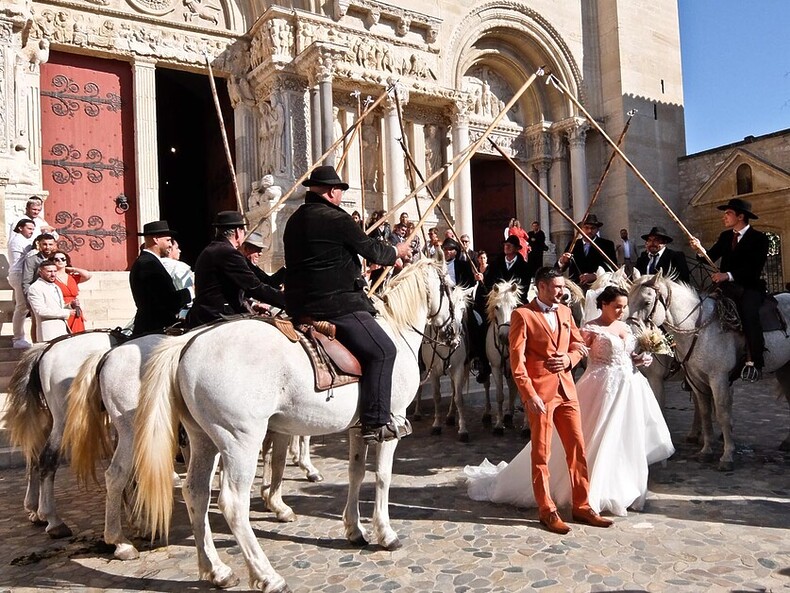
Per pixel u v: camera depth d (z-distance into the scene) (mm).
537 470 4949
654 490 5777
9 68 10977
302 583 4062
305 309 4246
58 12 12680
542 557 4316
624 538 4617
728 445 6430
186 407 4027
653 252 9375
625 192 19625
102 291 11953
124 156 13867
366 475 6750
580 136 19406
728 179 19094
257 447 3910
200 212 18641
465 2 17344
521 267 10570
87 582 4203
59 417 5090
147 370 3975
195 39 14258
